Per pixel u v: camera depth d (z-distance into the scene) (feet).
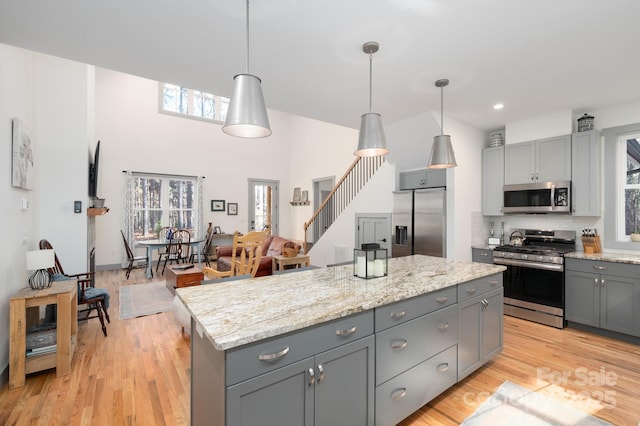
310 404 4.66
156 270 21.84
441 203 13.47
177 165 25.18
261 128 5.65
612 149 11.56
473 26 6.55
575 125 12.48
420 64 8.29
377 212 16.87
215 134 27.14
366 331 5.42
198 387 5.08
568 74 8.88
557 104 11.39
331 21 6.38
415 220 14.60
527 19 6.29
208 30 6.68
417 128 13.32
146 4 5.77
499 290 8.86
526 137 13.21
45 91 11.60
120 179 22.75
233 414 3.92
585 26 6.51
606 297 10.50
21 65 9.46
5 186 8.05
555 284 11.60
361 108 11.82
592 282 10.82
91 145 16.38
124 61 8.12
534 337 10.72
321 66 8.41
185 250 25.34
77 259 12.12
